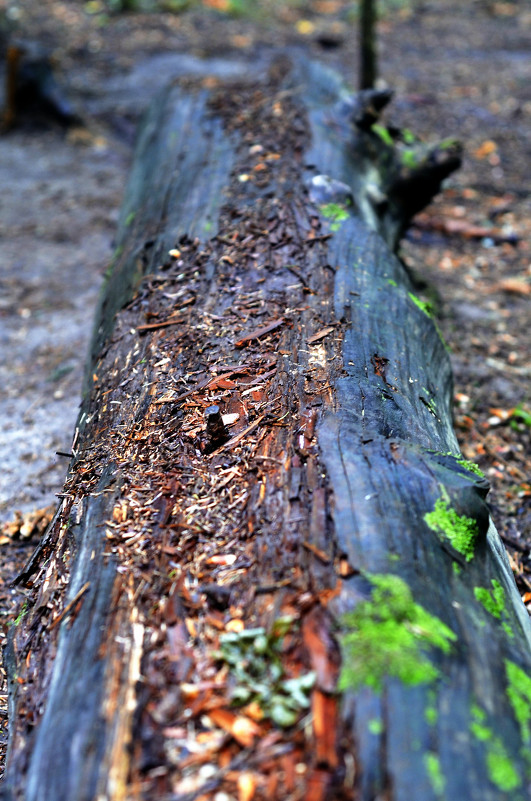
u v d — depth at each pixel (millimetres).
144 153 4547
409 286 3016
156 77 8781
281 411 2164
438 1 12289
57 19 10266
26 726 1590
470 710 1389
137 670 1523
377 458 1938
